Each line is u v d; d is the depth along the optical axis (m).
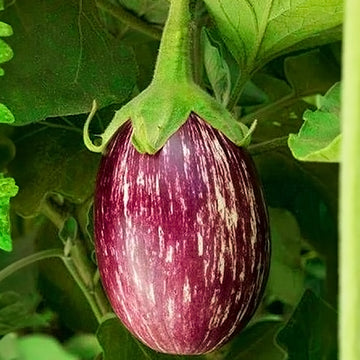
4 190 0.53
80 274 0.76
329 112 0.51
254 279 0.54
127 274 0.53
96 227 0.55
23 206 0.71
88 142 0.55
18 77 0.59
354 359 0.35
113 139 0.54
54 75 0.59
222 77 0.67
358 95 0.36
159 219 0.52
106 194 0.54
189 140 0.53
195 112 0.53
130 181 0.53
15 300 0.86
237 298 0.53
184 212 0.52
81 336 0.86
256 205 0.54
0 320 0.86
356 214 0.36
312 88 0.78
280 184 0.83
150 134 0.53
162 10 0.69
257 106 0.80
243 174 0.53
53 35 0.60
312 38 0.62
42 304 0.86
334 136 0.49
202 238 0.52
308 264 0.92
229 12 0.59
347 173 0.36
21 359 0.97
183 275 0.52
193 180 0.52
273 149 0.69
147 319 0.53
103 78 0.60
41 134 0.71
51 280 0.84
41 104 0.59
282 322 0.80
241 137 0.54
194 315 0.53
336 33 0.62
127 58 0.61
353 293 0.35
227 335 0.54
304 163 0.82
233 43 0.62
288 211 0.84
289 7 0.58
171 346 0.54
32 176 0.71
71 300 0.84
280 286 0.87
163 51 0.54
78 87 0.60
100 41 0.61
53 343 0.94
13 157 0.70
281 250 0.87
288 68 0.78
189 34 0.55
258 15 0.59
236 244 0.53
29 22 0.60
